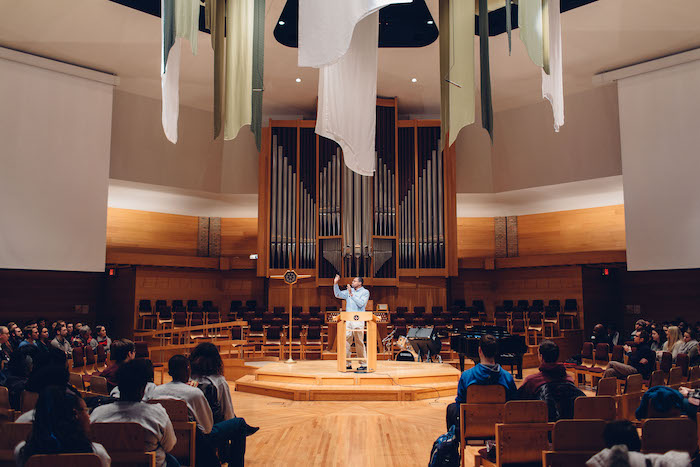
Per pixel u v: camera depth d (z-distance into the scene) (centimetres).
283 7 1180
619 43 1263
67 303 1638
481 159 1695
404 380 956
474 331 1143
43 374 319
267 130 1695
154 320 1569
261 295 1791
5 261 1231
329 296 1655
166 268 1670
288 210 1666
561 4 1141
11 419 414
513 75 1437
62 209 1311
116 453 332
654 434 340
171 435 356
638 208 1319
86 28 1220
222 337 1435
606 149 1472
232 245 1823
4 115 1253
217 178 1714
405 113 1773
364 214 1638
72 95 1348
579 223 1708
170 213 1761
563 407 445
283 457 580
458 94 761
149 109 1552
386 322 1470
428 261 1653
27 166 1273
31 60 1290
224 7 759
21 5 1130
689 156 1259
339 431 703
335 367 1064
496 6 1105
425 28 1301
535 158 1605
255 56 727
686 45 1259
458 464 451
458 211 1825
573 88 1482
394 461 567
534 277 1725
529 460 411
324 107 712
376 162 1658
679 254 1258
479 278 1814
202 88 1530
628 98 1355
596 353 1097
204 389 463
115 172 1509
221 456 479
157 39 1275
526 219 1800
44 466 257
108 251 1611
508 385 479
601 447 372
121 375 355
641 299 1666
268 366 1086
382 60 1419
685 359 889
